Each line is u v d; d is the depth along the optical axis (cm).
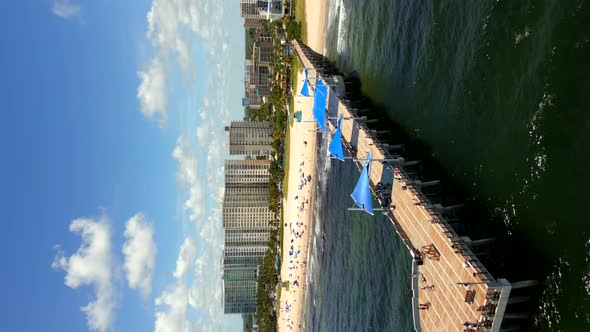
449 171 4534
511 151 3656
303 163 10931
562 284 3102
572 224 3055
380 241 6125
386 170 5075
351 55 7562
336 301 8338
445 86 4647
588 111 2997
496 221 3788
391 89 5953
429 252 4094
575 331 2984
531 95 3466
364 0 6900
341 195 8088
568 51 3167
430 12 4934
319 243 9725
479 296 3316
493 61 3903
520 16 3616
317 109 7788
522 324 3419
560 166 3178
